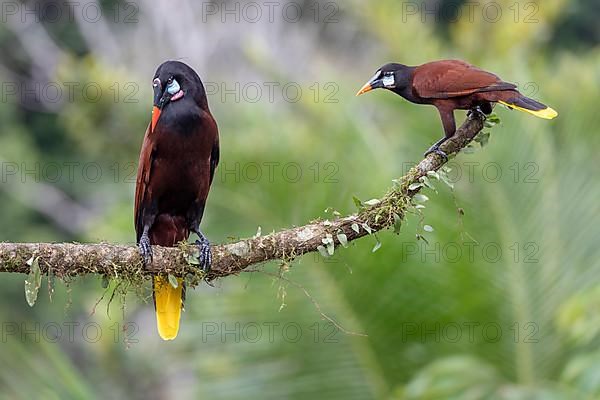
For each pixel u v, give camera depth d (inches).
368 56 1047.0
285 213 481.1
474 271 494.3
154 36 1128.8
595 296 376.2
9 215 1096.8
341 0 856.9
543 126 529.3
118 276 313.0
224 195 482.9
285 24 1116.5
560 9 840.3
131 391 604.7
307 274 477.1
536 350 488.4
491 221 510.0
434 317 484.7
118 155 880.9
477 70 357.1
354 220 317.1
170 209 366.9
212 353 476.4
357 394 473.4
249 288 477.4
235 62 1113.4
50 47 1202.6
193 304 482.9
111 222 544.7
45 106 1190.3
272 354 473.4
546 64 806.5
